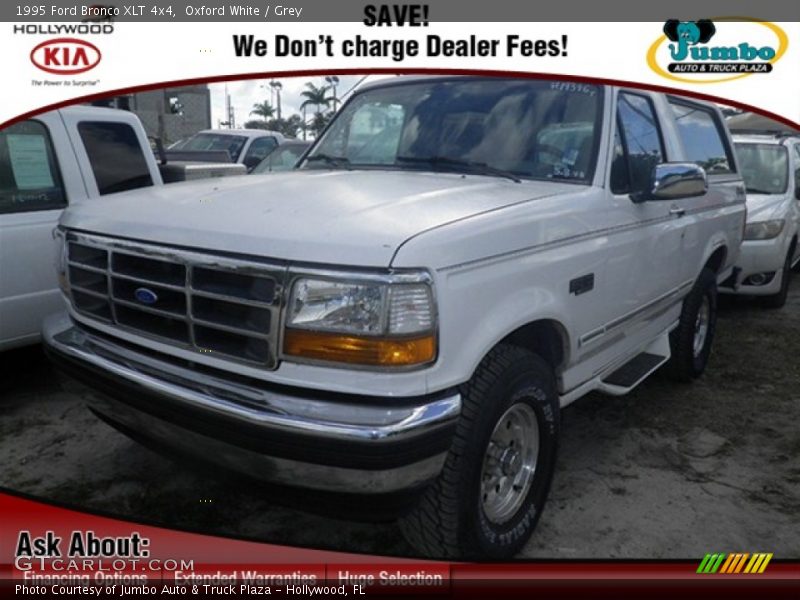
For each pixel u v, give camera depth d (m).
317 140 4.22
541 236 2.76
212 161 8.80
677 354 4.82
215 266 2.36
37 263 4.42
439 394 2.33
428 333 2.23
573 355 3.10
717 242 4.83
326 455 2.19
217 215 2.54
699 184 3.38
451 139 3.64
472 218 2.51
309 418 2.20
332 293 2.19
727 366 5.45
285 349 2.26
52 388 4.69
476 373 2.57
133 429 2.78
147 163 5.20
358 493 2.24
